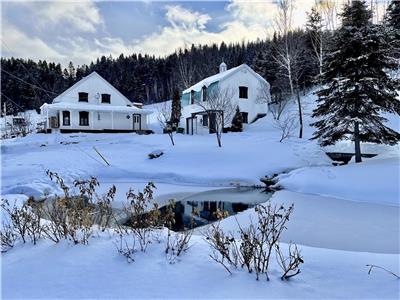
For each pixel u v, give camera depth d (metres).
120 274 3.40
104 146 22.94
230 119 28.70
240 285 3.12
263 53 41.31
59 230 4.59
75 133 30.73
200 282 3.21
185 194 12.09
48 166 16.94
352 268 3.63
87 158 19.06
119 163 17.75
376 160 14.06
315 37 32.62
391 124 19.05
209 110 24.70
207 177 14.79
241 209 9.44
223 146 19.97
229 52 68.06
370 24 13.88
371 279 3.31
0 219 6.11
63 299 2.89
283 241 6.21
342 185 11.80
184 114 34.41
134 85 71.69
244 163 16.45
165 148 20.44
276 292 2.99
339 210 8.98
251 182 14.14
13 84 65.31
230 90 28.89
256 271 3.33
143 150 20.98
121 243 4.16
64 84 73.38
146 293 2.99
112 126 33.66
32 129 41.34
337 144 18.62
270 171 15.41
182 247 4.05
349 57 13.95
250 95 30.33
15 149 22.77
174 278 3.30
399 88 13.67
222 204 10.25
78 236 4.59
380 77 13.81
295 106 31.08
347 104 14.08
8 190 11.66
